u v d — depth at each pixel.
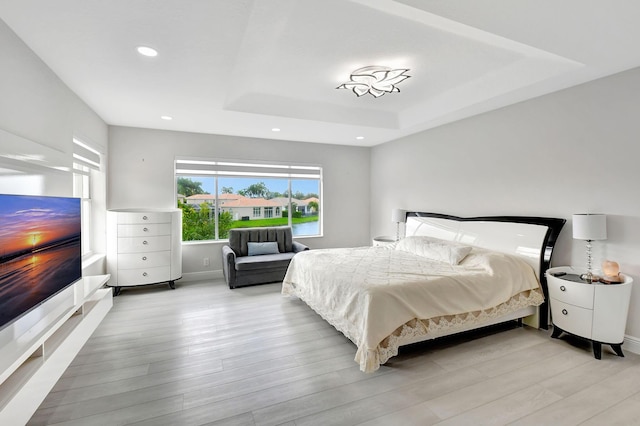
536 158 3.18
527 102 3.25
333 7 1.97
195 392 1.97
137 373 2.18
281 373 2.20
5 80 1.84
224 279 4.75
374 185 5.98
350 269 2.95
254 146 5.14
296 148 5.47
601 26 1.81
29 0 1.61
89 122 3.41
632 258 2.50
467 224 3.84
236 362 2.34
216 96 3.10
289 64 2.85
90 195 3.88
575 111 2.85
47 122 2.38
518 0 1.55
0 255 1.46
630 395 1.95
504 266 2.88
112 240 3.88
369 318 2.18
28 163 1.98
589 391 1.99
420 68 2.94
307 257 3.60
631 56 2.23
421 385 2.06
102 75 2.57
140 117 3.84
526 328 3.01
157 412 1.77
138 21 1.81
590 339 2.43
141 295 3.96
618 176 2.57
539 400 1.90
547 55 2.26
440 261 3.29
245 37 2.29
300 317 3.25
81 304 2.09
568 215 2.92
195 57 2.27
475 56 2.71
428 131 4.59
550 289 2.78
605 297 2.36
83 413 1.75
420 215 4.64
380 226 5.82
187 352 2.49
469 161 3.93
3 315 1.48
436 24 1.82
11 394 1.32
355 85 3.15
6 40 1.84
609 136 2.62
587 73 2.57
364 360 2.12
